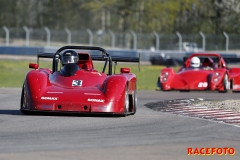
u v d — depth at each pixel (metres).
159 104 47.47
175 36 182.50
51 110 34.62
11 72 113.62
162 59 150.00
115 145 25.84
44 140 26.67
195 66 67.88
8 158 22.22
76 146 25.27
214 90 65.19
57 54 40.78
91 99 34.88
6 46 171.75
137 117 37.12
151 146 25.91
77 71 37.91
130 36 192.62
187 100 50.53
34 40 197.12
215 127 33.25
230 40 168.75
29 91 35.38
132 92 39.12
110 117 36.31
